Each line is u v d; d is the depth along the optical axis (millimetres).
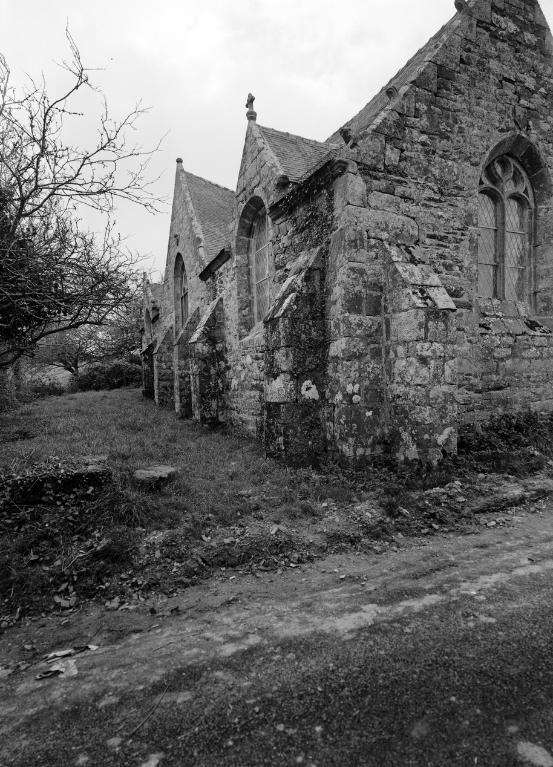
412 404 6539
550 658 2744
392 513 5266
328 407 7242
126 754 2197
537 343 8867
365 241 6957
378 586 3826
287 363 7070
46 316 5992
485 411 8289
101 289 5875
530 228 9156
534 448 7605
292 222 8312
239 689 2619
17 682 2842
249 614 3494
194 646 3104
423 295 6625
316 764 2064
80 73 5023
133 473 6109
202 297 14156
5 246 5086
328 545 4652
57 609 3711
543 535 4840
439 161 7625
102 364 28797
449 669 2680
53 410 14703
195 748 2207
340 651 2926
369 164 7012
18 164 5105
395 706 2400
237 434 10461
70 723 2432
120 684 2738
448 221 7715
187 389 13625
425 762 2043
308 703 2465
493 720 2266
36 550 4309
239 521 5078
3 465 5441
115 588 3922
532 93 8633
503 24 8312
